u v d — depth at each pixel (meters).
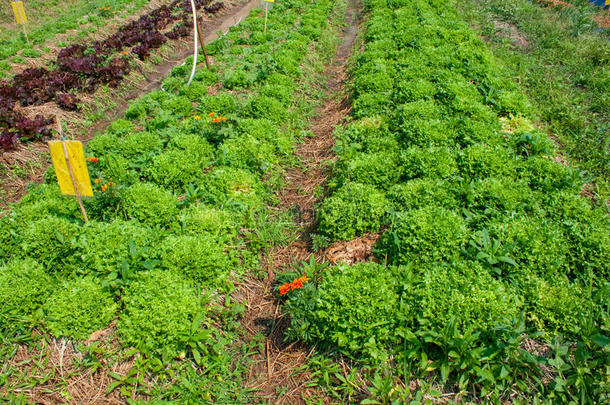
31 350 3.89
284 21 15.88
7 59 12.41
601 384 3.24
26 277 4.17
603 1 15.14
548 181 5.80
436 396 3.47
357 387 3.64
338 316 3.82
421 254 4.57
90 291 4.10
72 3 21.16
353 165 6.11
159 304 3.94
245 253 5.14
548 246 4.54
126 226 4.83
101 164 6.47
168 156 6.34
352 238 5.26
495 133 6.96
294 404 3.65
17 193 6.84
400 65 10.15
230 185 5.97
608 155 6.80
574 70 10.02
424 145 6.74
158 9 18.14
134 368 3.73
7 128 7.97
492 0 16.44
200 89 9.67
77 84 9.94
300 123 8.59
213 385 3.75
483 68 9.57
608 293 4.05
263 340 4.24
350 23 17.12
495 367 3.54
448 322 3.67
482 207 5.45
